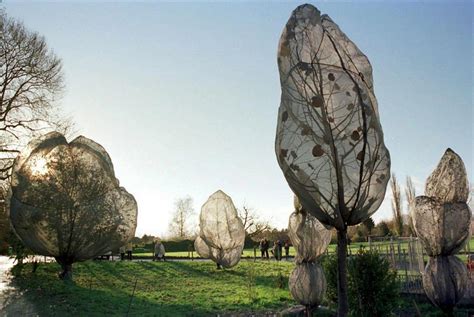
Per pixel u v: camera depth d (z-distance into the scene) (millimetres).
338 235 7840
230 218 29891
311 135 7785
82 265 26984
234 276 26297
